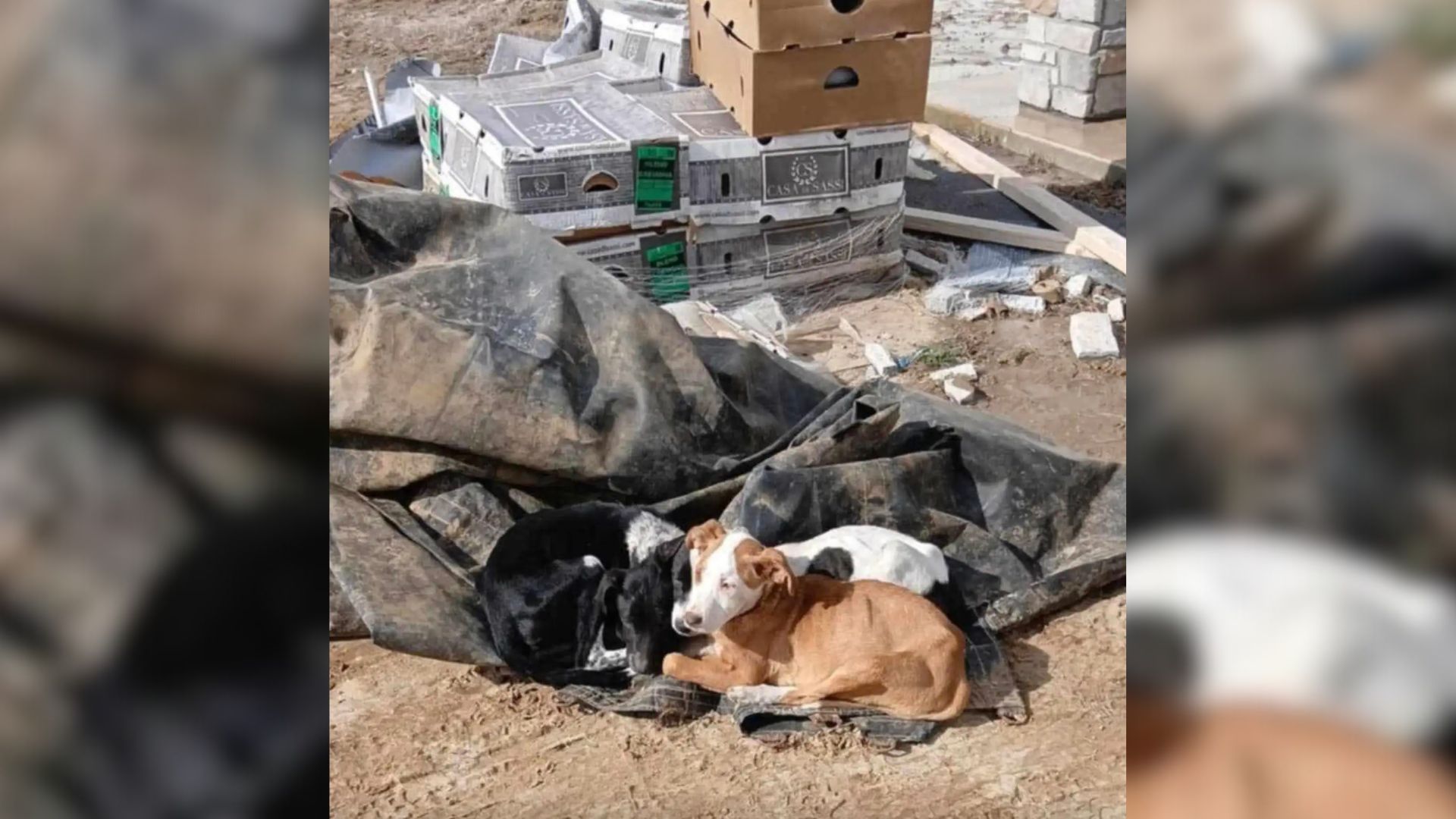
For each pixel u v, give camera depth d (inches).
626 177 245.0
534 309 183.3
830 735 145.5
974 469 184.9
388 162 307.3
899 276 279.9
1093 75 370.9
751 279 263.6
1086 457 187.8
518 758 145.3
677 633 153.3
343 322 172.9
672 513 174.6
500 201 241.1
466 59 478.9
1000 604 165.0
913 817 134.5
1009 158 368.2
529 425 171.9
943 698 146.8
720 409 186.2
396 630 151.9
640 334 183.2
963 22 495.5
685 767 142.9
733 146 251.6
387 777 142.5
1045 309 269.7
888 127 263.6
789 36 246.2
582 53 331.3
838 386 211.8
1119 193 335.6
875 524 171.3
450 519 170.7
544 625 155.6
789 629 149.6
